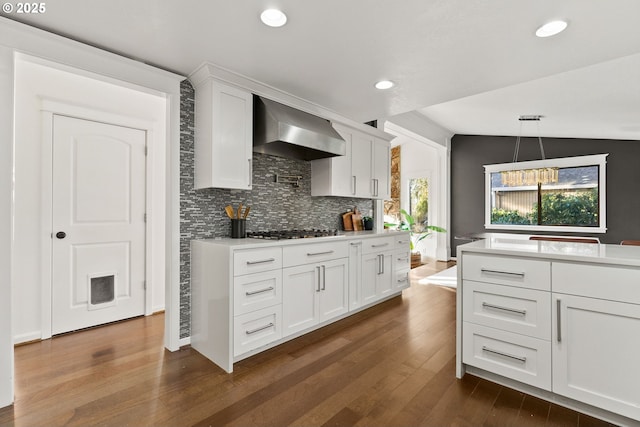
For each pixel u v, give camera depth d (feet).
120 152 10.15
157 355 7.76
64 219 9.05
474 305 6.46
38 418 5.29
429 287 14.79
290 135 8.64
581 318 5.30
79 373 6.82
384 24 6.08
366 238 11.03
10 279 5.70
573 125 15.48
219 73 7.86
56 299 8.92
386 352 7.88
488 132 20.42
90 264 9.55
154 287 10.98
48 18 5.85
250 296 7.47
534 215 19.65
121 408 5.58
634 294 4.84
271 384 6.40
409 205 25.40
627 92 10.28
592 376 5.20
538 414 5.40
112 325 9.79
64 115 9.02
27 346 8.21
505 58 7.43
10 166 5.71
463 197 22.35
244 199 9.70
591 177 17.87
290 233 9.95
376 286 11.55
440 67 7.88
